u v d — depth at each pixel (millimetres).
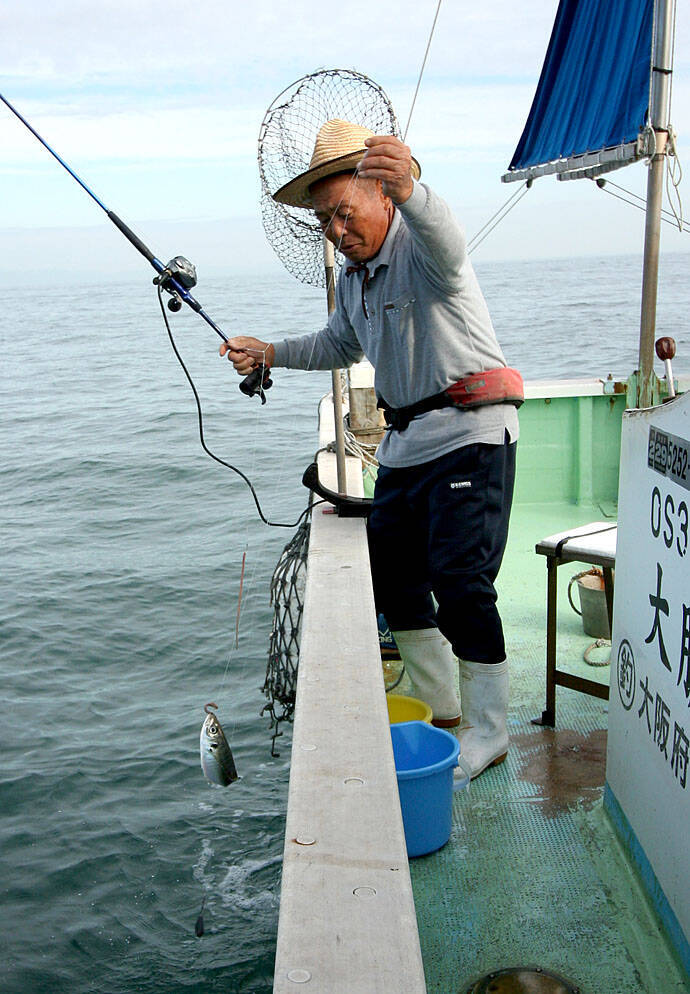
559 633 4086
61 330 63812
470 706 2975
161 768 5605
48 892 4492
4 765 5746
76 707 6594
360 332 2938
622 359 23062
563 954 2234
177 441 18141
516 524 5453
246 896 4363
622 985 2131
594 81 4340
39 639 7934
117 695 6789
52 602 8914
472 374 2715
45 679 7129
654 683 2266
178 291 3037
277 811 5047
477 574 2781
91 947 4094
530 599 4461
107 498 13734
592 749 3127
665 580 2170
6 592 9297
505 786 2934
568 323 36094
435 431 2750
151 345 44844
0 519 12898
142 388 28125
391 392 2879
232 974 3867
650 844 2340
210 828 4934
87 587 9336
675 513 2092
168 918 4254
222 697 6594
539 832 2695
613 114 4109
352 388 5391
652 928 2293
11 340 55500
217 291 129875
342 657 2172
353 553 2918
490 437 2707
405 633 3180
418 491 2830
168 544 10961
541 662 3811
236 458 15930
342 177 2717
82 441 18906
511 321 38406
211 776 2637
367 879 1393
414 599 3127
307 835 1508
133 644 7758
